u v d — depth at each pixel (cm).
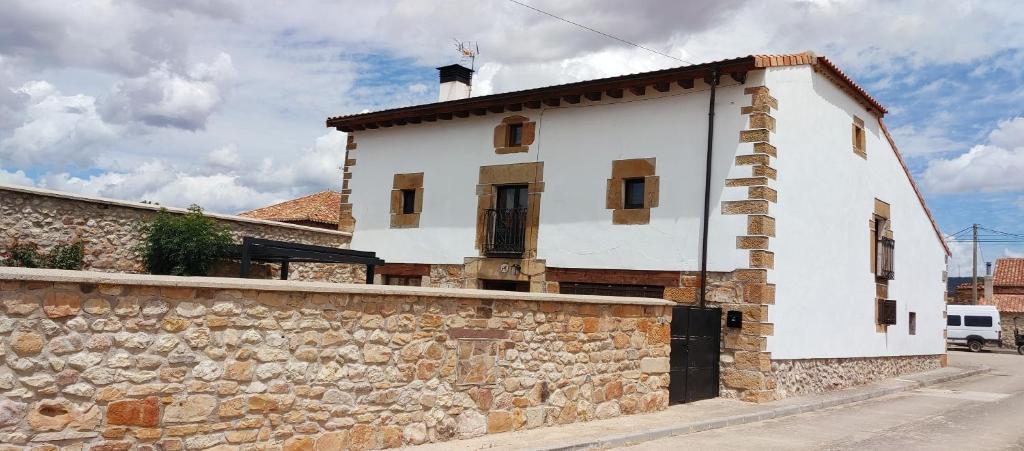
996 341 2914
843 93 1327
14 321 445
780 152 1123
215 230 1209
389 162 1533
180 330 517
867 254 1407
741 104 1113
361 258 1194
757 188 1080
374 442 634
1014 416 1045
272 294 568
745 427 901
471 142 1408
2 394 439
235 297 547
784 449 764
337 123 1579
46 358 457
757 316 1062
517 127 1372
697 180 1139
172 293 514
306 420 586
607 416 873
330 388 603
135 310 496
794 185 1155
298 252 1104
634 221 1192
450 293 691
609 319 880
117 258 1148
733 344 1080
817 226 1220
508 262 1317
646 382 934
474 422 718
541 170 1305
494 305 741
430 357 681
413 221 1468
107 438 481
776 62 1113
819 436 850
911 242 1641
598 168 1241
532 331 782
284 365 573
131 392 492
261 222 1348
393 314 652
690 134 1155
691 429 850
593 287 1225
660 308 962
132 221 1170
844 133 1328
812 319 1195
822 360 1234
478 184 1384
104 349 482
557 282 1259
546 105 1311
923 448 787
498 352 744
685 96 1168
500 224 1353
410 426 662
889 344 1502
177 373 514
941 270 1836
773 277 1091
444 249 1411
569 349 825
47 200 1071
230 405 541
